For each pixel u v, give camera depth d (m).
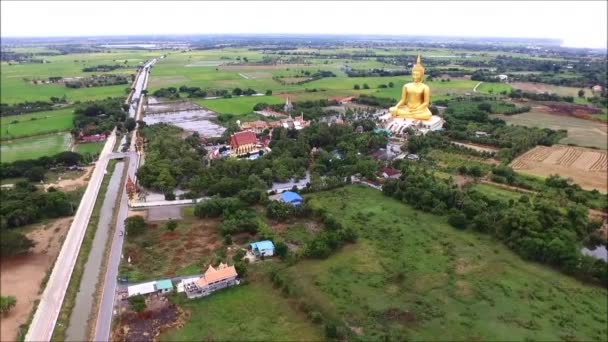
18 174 154.25
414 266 103.38
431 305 90.06
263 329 81.94
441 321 85.50
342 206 132.88
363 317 85.94
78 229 118.38
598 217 128.50
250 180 141.75
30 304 87.00
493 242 114.81
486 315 87.50
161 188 141.00
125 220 119.06
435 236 116.81
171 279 96.25
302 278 97.69
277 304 88.94
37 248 107.75
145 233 116.06
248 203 132.00
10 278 94.81
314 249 105.75
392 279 98.38
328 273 99.88
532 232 110.94
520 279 99.56
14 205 120.19
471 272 101.69
